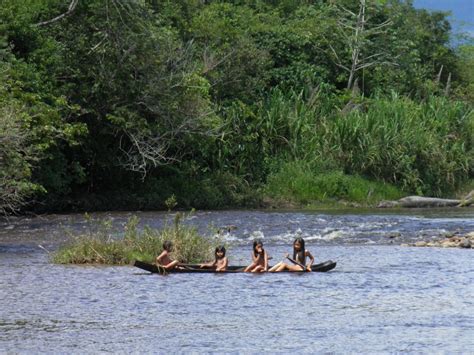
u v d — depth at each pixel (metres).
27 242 69.06
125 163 98.94
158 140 97.38
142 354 34.00
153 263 53.28
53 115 84.94
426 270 54.50
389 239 71.88
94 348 34.84
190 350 34.50
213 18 124.50
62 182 91.75
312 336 36.75
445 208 109.44
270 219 86.44
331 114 120.75
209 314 41.00
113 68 94.56
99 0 94.12
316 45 133.88
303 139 114.81
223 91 113.19
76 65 95.31
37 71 90.69
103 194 99.25
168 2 117.00
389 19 140.00
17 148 68.88
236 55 113.88
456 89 149.62
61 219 85.69
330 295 45.88
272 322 39.34
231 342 35.69
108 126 95.69
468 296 45.69
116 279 50.31
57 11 96.69
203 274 52.38
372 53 139.38
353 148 115.62
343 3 148.00
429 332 37.50
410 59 143.12
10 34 89.81
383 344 35.38
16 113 71.56
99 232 60.00
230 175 106.94
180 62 97.56
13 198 71.56
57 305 42.84
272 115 113.38
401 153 116.81
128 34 94.50
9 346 35.12
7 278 50.53
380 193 113.56
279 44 130.25
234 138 109.44
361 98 125.62
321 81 128.38
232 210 100.25
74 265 56.16
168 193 101.62
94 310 41.78
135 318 40.09
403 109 121.88
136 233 59.56
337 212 98.56
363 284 49.22
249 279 50.72
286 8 153.88
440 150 121.25
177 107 96.19
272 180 110.12
